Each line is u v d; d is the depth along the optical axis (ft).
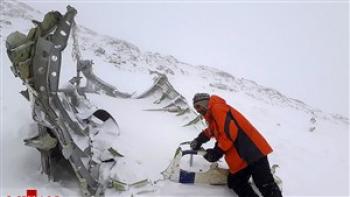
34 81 11.57
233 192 14.24
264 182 13.12
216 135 13.35
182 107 20.21
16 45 11.13
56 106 12.11
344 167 20.99
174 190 13.67
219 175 14.26
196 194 13.78
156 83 21.43
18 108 17.74
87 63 20.07
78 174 12.39
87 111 15.42
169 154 15.80
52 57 11.44
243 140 13.03
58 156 13.74
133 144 15.65
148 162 14.80
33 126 15.53
